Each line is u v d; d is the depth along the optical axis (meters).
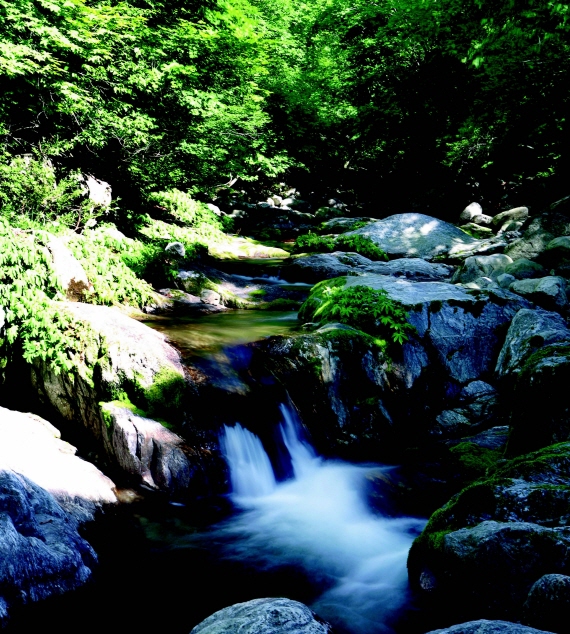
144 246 10.51
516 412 5.08
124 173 13.37
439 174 21.00
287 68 22.78
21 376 6.18
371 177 25.34
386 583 3.89
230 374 6.30
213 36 13.04
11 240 6.46
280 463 5.91
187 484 5.18
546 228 10.52
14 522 3.49
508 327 7.53
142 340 5.99
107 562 3.98
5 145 9.84
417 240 13.88
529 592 2.80
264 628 2.51
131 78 11.16
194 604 3.59
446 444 6.39
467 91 18.34
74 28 10.08
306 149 24.11
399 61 19.67
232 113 15.23
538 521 3.41
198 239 14.56
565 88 13.55
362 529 4.75
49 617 3.23
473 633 2.40
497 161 18.73
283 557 4.26
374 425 6.63
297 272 11.73
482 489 3.70
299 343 6.62
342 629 3.39
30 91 10.20
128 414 5.31
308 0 26.25
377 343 6.97
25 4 9.31
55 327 5.89
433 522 3.81
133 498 4.95
